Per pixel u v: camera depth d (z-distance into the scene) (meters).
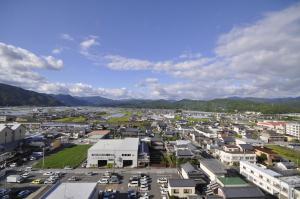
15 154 64.44
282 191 36.66
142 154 59.94
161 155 69.50
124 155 57.72
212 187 38.75
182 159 58.09
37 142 78.00
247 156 59.09
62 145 83.06
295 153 71.56
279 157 60.34
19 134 79.81
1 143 68.69
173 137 99.75
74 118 175.75
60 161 60.47
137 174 50.41
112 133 109.50
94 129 120.19
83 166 56.19
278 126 128.00
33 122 145.00
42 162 59.22
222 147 68.94
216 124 145.00
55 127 123.12
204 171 50.34
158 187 42.69
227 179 39.31
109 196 37.78
